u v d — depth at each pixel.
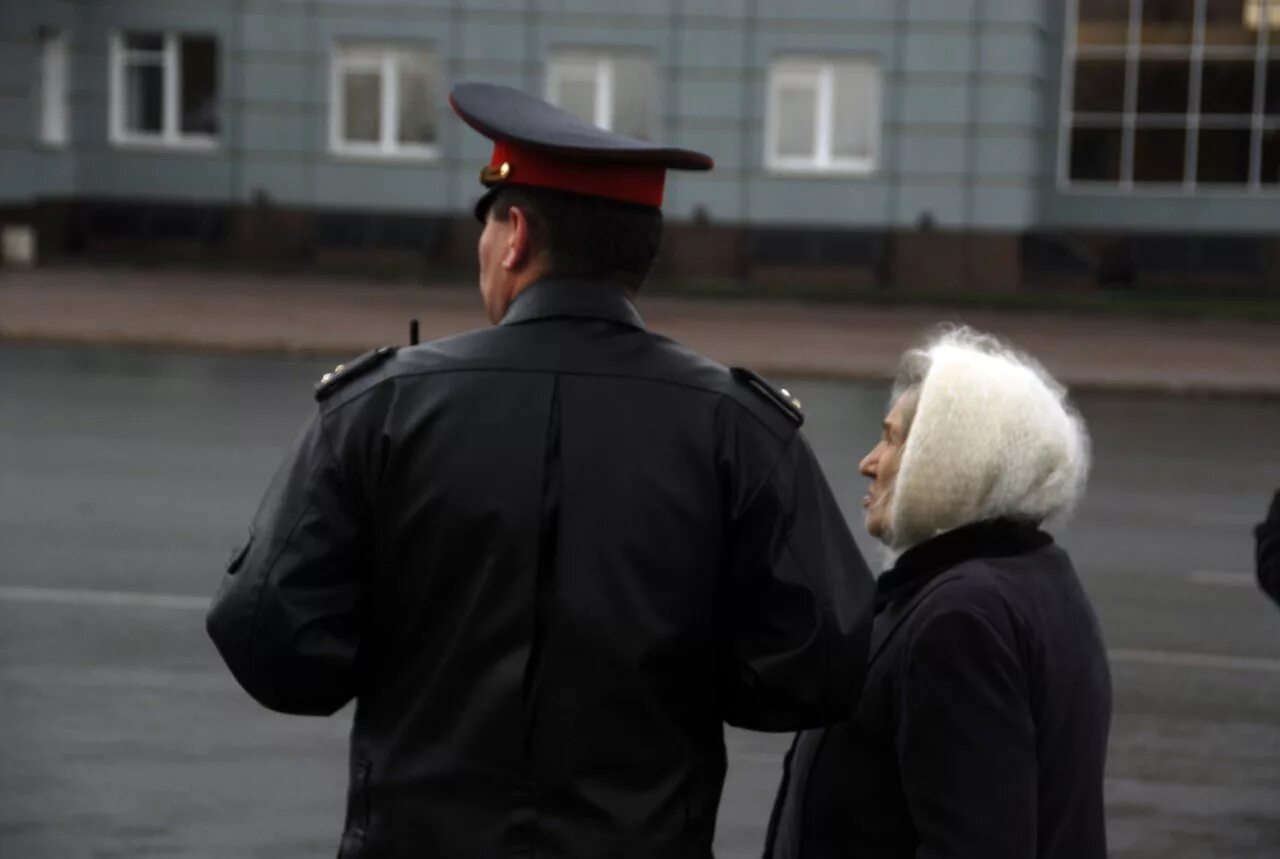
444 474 7.72
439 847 7.57
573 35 90.50
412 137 92.44
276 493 7.91
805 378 60.47
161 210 92.69
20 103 87.19
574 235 8.04
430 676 7.73
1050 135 94.38
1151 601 29.23
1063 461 8.90
